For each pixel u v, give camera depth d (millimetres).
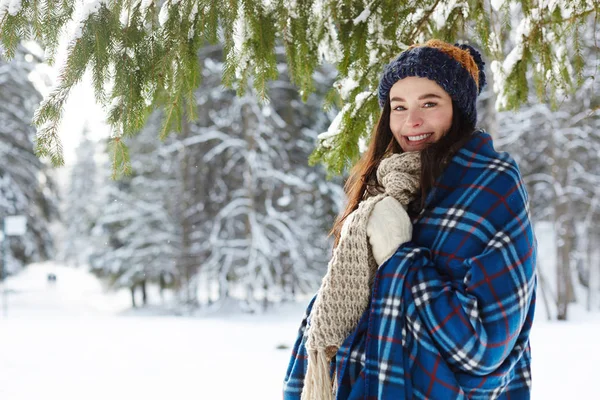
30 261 20719
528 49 2701
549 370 6883
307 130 16406
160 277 22125
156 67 2213
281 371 7262
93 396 5848
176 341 10016
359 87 2523
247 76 2439
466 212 1306
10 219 16453
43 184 21281
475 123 1485
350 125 2518
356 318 1344
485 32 2662
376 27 2375
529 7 2582
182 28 2223
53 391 6000
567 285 17203
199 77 2346
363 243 1338
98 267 21828
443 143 1399
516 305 1218
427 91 1389
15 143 18625
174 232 20484
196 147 17172
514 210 1306
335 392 1338
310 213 17297
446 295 1217
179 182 18531
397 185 1367
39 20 2094
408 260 1279
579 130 15898
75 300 26516
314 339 1334
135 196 21203
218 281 18031
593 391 5648
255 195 17141
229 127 16812
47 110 2109
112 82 2170
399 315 1259
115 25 2119
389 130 1562
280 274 16438
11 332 10773
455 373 1239
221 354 8586
